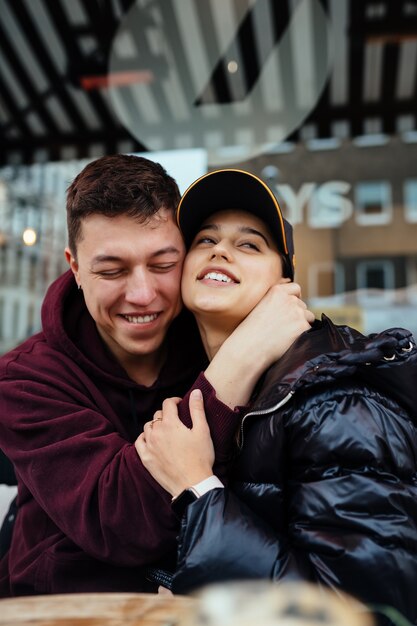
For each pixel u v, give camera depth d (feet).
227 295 3.49
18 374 3.78
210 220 3.69
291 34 12.40
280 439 3.02
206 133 14.47
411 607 2.66
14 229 15.93
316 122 17.58
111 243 3.50
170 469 3.07
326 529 2.79
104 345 4.00
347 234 18.40
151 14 11.96
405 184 18.26
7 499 4.85
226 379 3.26
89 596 2.14
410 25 13.89
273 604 1.32
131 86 13.56
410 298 17.81
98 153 17.99
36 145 17.70
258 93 13.57
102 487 3.20
